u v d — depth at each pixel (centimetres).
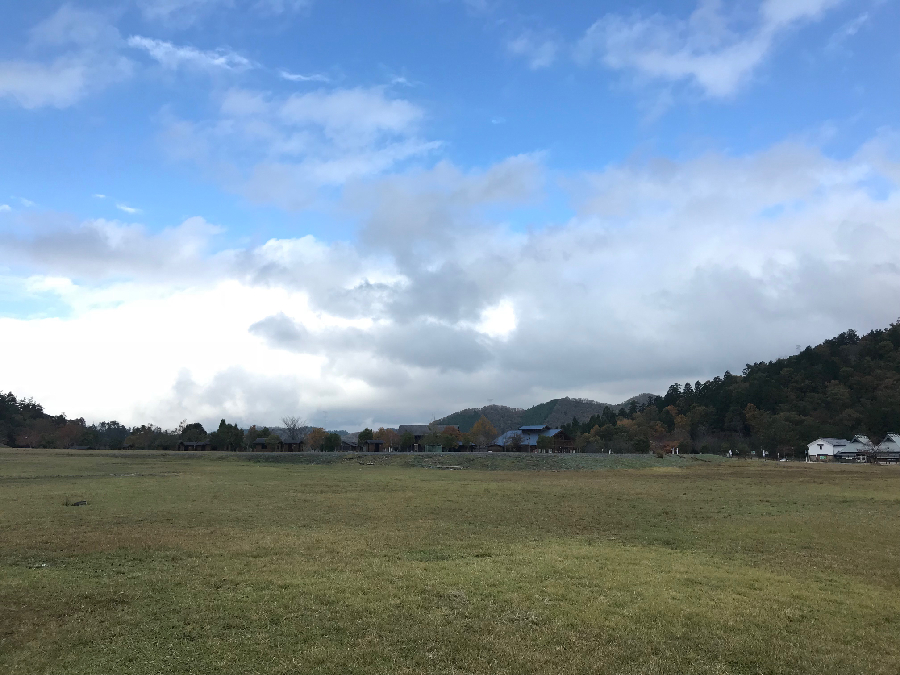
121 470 6019
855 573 1745
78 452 9681
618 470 6662
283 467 6931
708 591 1502
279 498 3453
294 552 1894
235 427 13025
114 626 1218
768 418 13938
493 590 1466
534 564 1741
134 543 2017
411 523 2530
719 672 1045
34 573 1617
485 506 3123
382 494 3706
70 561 1766
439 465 7375
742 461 9000
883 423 13162
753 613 1336
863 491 4141
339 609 1315
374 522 2552
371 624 1232
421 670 1026
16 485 4169
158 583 1512
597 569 1691
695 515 2847
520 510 2972
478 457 7656
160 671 1020
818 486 4556
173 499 3359
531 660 1073
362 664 1048
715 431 15162
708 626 1254
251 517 2673
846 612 1370
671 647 1145
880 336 17838
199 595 1415
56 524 2420
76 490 3816
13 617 1272
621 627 1234
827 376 16138
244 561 1761
